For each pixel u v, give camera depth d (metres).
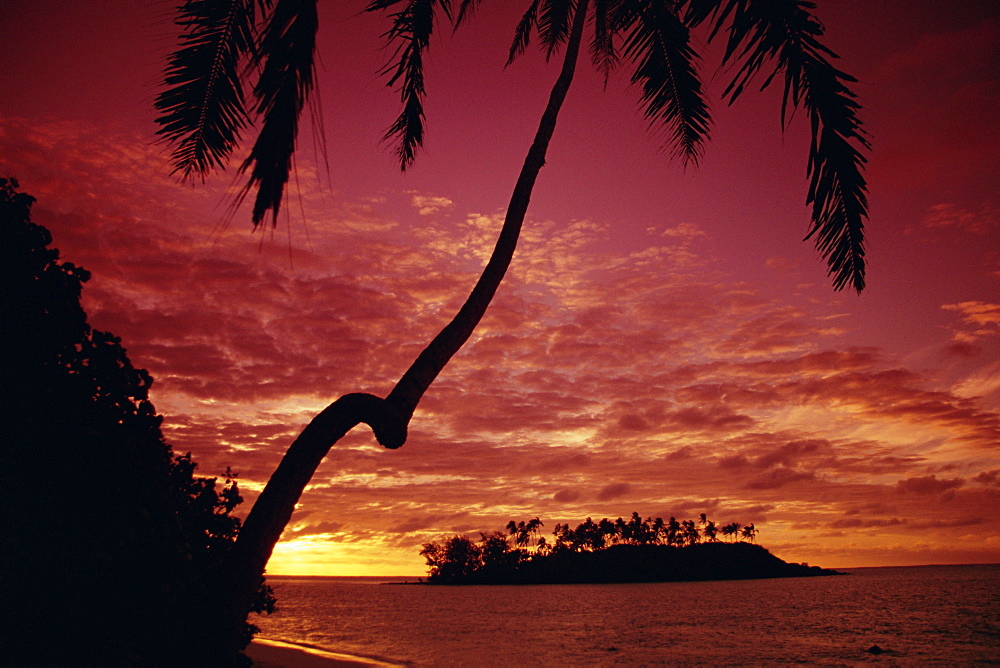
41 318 6.11
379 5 7.05
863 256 5.84
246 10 5.17
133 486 6.06
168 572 5.89
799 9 5.69
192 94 5.20
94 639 5.25
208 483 8.62
